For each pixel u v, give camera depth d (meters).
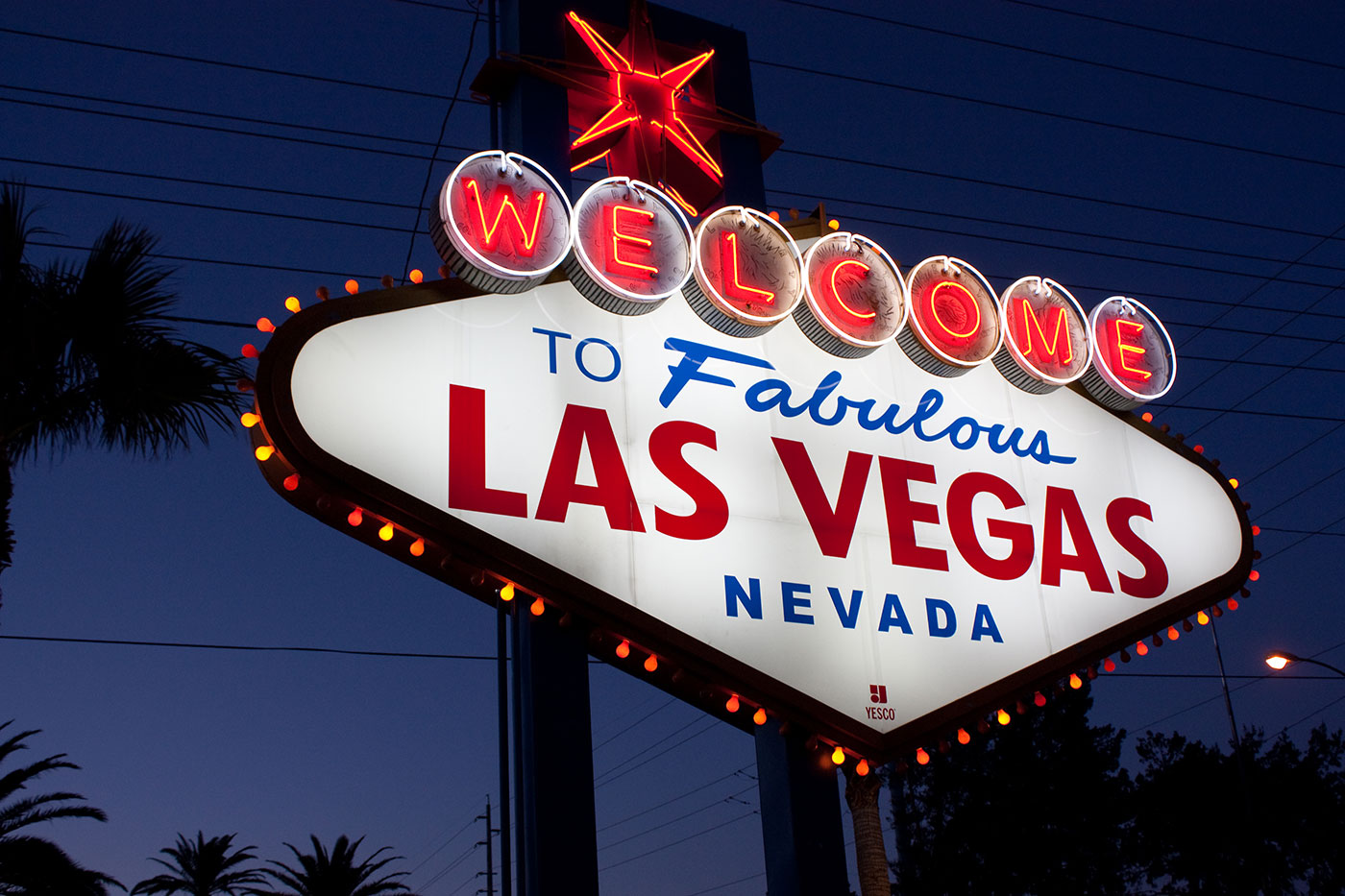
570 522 12.21
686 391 13.52
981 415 15.17
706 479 13.16
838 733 12.60
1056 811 43.34
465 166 12.81
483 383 12.44
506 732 16.61
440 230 12.59
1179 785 44.75
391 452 11.65
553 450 12.47
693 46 16.50
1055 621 14.27
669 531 12.66
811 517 13.53
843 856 12.39
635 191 13.62
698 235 13.78
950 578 13.97
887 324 14.41
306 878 44.78
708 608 12.52
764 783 12.91
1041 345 15.38
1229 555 15.60
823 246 14.52
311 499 11.75
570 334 13.14
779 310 13.84
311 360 11.68
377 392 11.84
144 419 13.67
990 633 13.86
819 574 13.26
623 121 15.29
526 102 14.73
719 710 13.47
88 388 13.45
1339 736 46.09
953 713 13.20
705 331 13.99
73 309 13.13
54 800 26.88
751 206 15.69
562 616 12.00
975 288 15.27
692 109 15.94
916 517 14.13
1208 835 43.97
